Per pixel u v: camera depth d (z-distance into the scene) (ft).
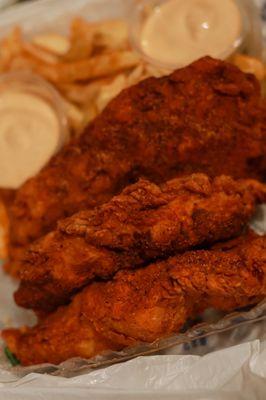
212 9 1.31
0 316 1.27
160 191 1.02
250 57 1.29
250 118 1.09
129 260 1.03
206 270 0.96
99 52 1.41
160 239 0.99
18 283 1.27
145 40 1.34
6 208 1.33
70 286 1.05
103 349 1.06
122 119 1.11
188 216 0.99
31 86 1.39
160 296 0.97
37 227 1.17
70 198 1.13
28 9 1.50
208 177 1.04
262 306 1.05
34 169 1.33
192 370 1.03
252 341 1.04
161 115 1.10
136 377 1.04
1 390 1.06
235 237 1.05
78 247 1.03
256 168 1.12
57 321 1.07
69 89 1.40
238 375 1.02
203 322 1.09
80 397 1.04
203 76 1.11
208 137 1.08
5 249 1.29
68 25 1.50
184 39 1.31
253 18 1.33
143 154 1.10
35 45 1.43
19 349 1.11
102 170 1.12
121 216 1.01
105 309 0.99
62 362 1.08
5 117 1.37
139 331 0.99
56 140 1.34
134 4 1.42
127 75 1.36
